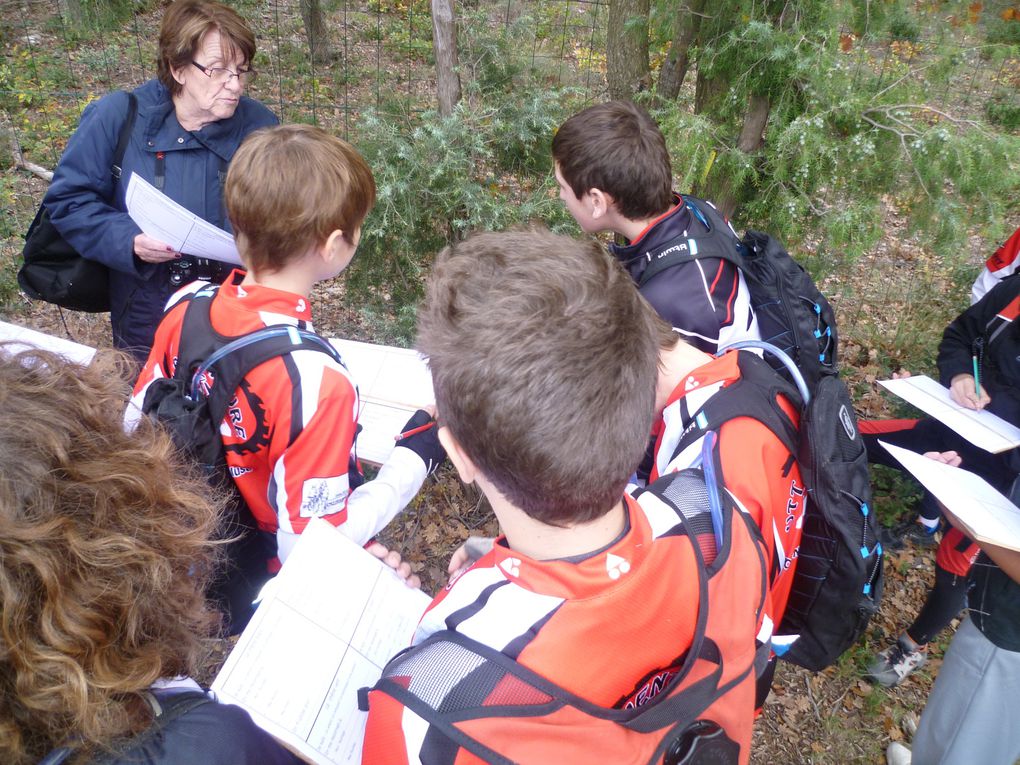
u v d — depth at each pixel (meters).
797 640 1.64
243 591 1.73
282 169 1.42
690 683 0.79
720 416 1.35
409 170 2.58
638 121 1.96
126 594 0.65
